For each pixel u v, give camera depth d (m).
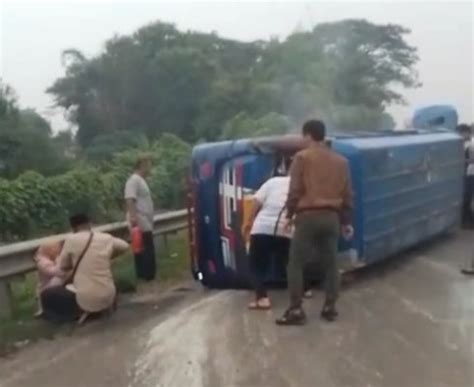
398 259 14.77
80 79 71.88
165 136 40.72
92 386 7.86
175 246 17.11
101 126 70.12
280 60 57.09
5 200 24.83
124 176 31.64
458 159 17.22
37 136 49.81
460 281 12.70
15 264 11.43
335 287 10.08
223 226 12.34
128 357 8.80
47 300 10.57
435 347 8.84
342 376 7.87
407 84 56.72
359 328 9.69
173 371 8.23
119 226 14.12
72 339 9.71
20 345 9.50
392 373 7.94
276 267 11.91
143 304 11.59
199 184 12.48
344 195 10.05
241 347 8.97
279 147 11.92
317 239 9.96
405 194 14.03
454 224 17.20
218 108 57.56
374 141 13.17
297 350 8.78
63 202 26.83
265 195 10.90
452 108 20.66
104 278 10.66
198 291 12.52
